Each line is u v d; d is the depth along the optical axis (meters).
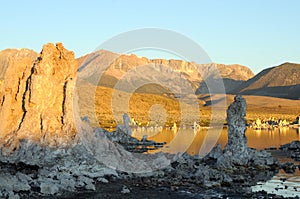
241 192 27.11
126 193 26.34
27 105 33.59
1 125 33.47
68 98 34.44
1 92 35.97
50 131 32.91
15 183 26.30
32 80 33.72
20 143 32.09
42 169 30.05
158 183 29.41
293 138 64.31
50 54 34.84
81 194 25.75
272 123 107.81
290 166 36.44
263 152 38.72
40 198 24.45
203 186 28.64
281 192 27.36
